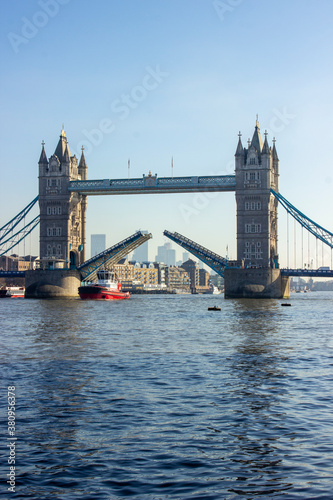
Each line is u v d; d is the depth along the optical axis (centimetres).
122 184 17488
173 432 2334
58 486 1811
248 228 16750
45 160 18175
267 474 1889
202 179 17038
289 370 3709
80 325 7288
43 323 7569
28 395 2970
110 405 2767
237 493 1752
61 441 2227
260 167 16688
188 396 2947
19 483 1831
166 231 16600
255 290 16325
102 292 16862
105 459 2034
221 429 2367
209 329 6725
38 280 17675
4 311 10419
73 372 3628
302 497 1720
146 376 3491
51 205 18062
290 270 16950
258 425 2419
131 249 17462
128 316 9181
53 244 18038
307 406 2728
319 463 1973
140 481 1845
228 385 3216
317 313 10194
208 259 16600
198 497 1730
